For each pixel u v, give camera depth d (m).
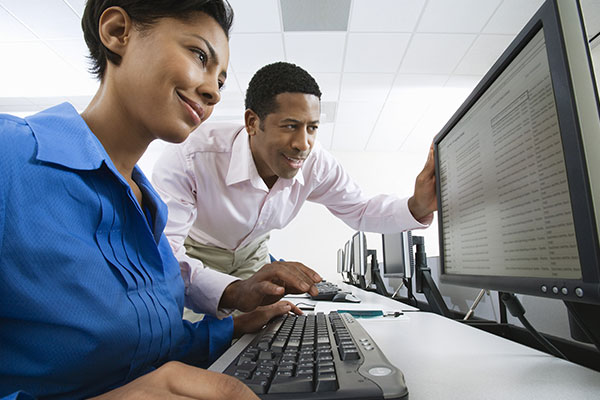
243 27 3.05
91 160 0.41
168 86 0.45
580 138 0.34
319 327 0.58
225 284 0.75
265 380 0.33
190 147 1.07
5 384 0.34
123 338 0.41
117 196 0.45
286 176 1.05
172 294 0.54
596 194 0.33
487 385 0.36
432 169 0.93
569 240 0.37
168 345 0.50
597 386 0.36
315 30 3.10
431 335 0.62
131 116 0.48
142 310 0.44
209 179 1.10
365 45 3.31
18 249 0.33
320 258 5.76
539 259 0.43
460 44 3.29
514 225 0.49
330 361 0.38
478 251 0.61
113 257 0.42
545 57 0.42
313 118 0.96
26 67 3.64
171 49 0.45
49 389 0.36
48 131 0.39
